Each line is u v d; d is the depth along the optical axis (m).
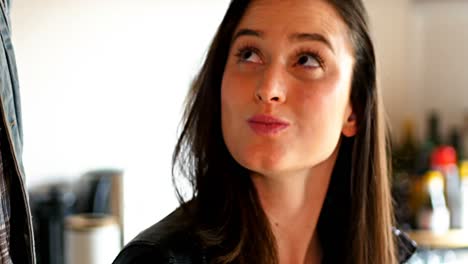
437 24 2.13
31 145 1.70
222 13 1.92
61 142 1.74
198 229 0.74
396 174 1.88
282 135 0.70
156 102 1.86
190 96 0.84
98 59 1.77
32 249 0.63
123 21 1.80
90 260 1.50
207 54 0.82
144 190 1.84
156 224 0.75
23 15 1.67
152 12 1.83
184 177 0.84
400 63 2.14
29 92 1.69
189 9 1.88
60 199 1.62
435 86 2.15
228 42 0.79
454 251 1.83
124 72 1.81
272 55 0.72
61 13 1.72
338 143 0.83
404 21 2.13
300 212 0.80
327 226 0.88
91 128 1.78
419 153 1.97
